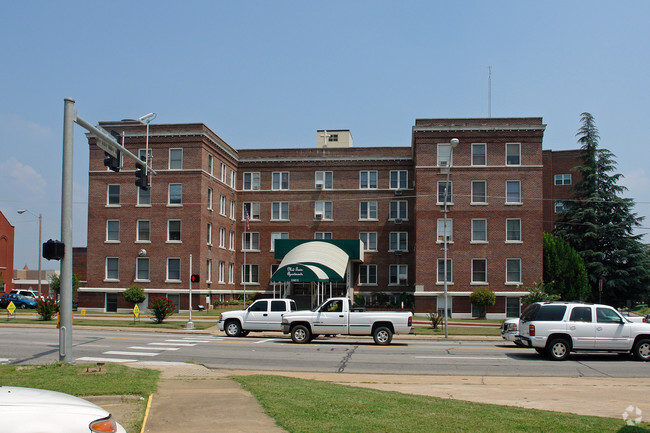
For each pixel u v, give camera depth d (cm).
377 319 2636
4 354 2058
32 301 6075
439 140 4988
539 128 4906
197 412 1017
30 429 578
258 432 878
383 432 879
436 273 4888
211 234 5266
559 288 4934
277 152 5997
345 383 1544
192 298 4975
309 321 2642
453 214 4938
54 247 1641
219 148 5484
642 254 5803
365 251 5781
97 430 616
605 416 1092
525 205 4894
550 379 1706
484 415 1035
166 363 1864
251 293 5791
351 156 5900
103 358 2025
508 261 4872
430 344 2727
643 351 2162
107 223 5138
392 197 5819
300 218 5897
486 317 4800
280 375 1614
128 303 5028
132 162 5138
